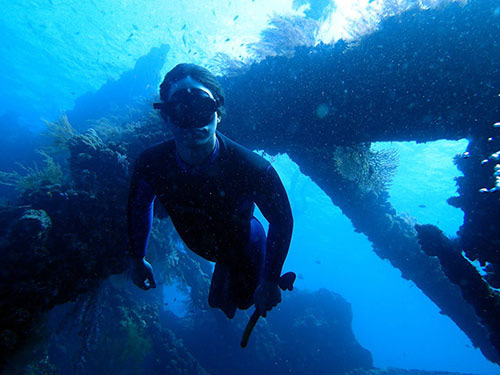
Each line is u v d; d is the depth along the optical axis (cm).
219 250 166
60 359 838
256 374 1139
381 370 1302
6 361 361
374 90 476
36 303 384
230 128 598
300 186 2500
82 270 430
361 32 513
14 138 1644
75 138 511
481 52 398
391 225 808
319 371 1208
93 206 460
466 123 455
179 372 875
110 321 864
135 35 1675
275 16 711
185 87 129
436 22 414
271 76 545
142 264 190
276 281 139
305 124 566
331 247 5066
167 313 1427
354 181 753
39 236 391
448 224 2789
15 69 2502
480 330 815
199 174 147
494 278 494
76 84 2511
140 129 595
